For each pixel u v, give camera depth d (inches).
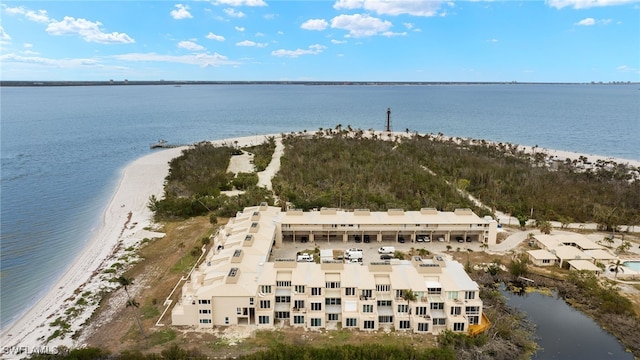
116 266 3703.3
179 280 3422.7
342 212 4320.9
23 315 2997.0
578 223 4785.9
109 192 6279.5
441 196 5324.8
